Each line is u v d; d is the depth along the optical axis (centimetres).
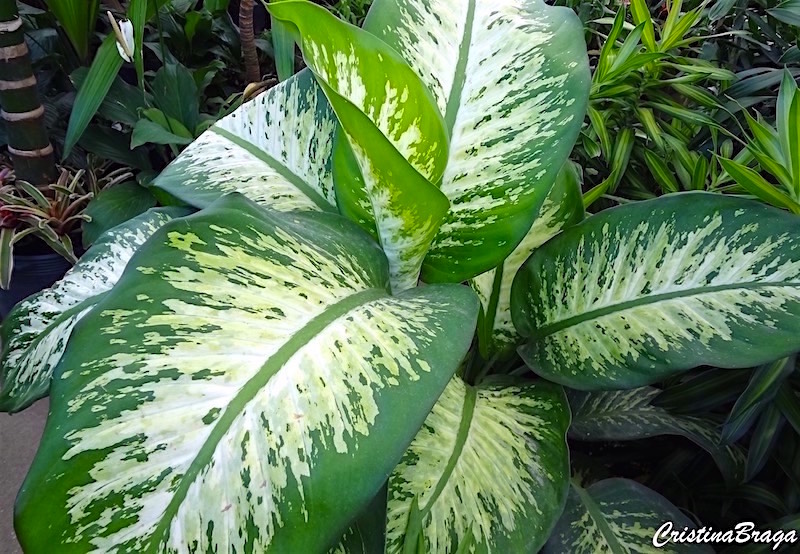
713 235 52
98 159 115
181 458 32
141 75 89
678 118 72
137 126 95
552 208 63
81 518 30
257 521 31
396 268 53
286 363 36
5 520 83
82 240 103
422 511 45
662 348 50
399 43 56
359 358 37
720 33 83
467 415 53
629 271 55
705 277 52
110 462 31
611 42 69
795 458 63
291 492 32
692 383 63
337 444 33
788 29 86
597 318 55
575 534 54
